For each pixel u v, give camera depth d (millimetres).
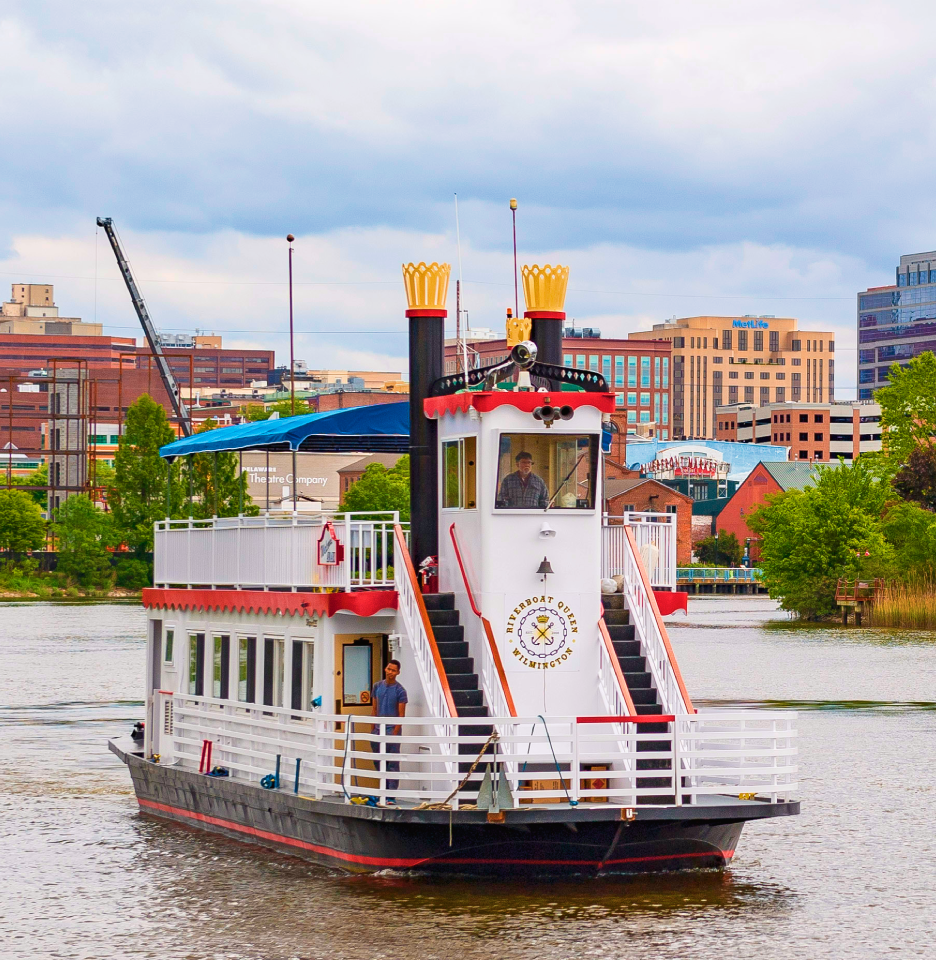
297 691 39969
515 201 42000
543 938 33625
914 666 112938
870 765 62188
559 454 38375
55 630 160250
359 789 36062
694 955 32875
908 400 193750
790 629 163750
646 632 39375
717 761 51938
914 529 177250
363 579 39500
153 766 48156
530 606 38062
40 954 33781
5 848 45031
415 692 37875
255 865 40562
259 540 42375
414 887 36875
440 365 41156
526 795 34750
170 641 48344
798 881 40406
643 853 37344
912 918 36438
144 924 35875
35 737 73000
